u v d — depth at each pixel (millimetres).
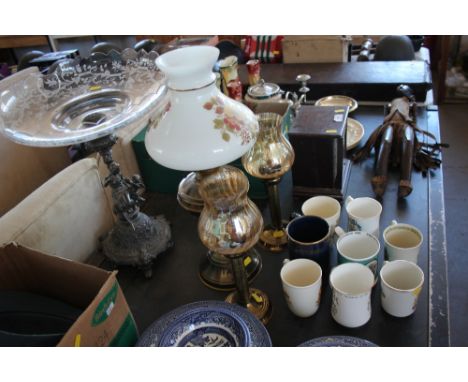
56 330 642
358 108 1427
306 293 682
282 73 1612
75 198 912
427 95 1528
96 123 827
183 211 1058
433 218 920
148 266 875
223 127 546
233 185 609
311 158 959
